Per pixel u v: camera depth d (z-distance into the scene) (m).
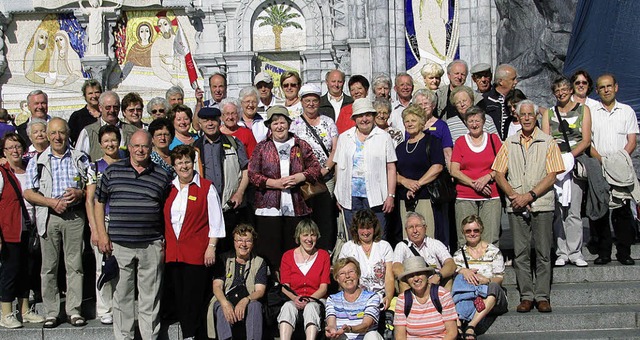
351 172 10.33
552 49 16.56
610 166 10.83
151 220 9.59
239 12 24.52
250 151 10.99
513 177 10.18
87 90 11.42
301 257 9.77
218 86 12.47
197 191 9.74
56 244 10.14
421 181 10.34
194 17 24.97
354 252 9.77
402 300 9.06
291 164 10.26
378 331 9.41
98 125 10.88
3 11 25.47
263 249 10.23
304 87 10.76
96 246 10.16
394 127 11.23
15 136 10.55
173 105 11.97
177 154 9.69
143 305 9.65
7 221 10.13
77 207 10.13
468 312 9.49
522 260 10.11
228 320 9.45
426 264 9.08
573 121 11.00
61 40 25.72
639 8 14.78
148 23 25.52
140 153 9.58
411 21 22.11
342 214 10.48
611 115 11.23
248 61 24.45
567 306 10.30
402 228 10.61
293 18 24.67
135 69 25.56
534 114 10.13
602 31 15.15
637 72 14.66
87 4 25.08
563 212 10.84
